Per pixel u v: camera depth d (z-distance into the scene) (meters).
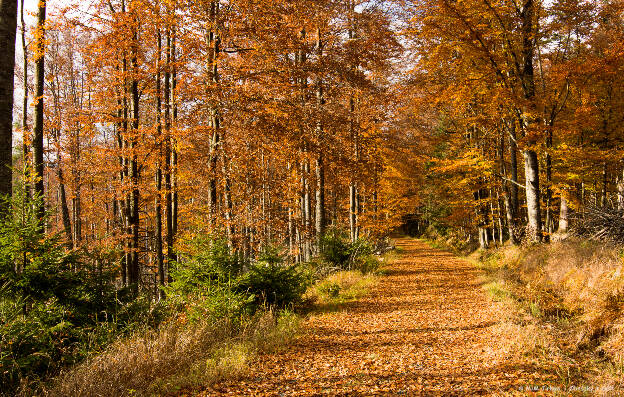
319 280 13.63
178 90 12.80
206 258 8.48
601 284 7.70
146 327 6.29
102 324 6.06
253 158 14.31
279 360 6.00
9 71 5.21
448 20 13.91
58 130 17.94
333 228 19.59
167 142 13.27
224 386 4.99
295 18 13.93
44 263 5.53
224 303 7.59
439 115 23.78
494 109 15.25
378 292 11.86
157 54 13.60
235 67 13.19
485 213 23.41
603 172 19.91
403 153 22.73
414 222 55.88
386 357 6.12
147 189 13.96
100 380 4.55
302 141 14.03
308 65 14.08
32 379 4.61
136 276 13.39
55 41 19.95
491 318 8.16
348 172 16.70
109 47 12.45
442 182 26.16
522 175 22.98
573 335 6.35
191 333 6.58
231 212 13.61
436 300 10.50
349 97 18.38
